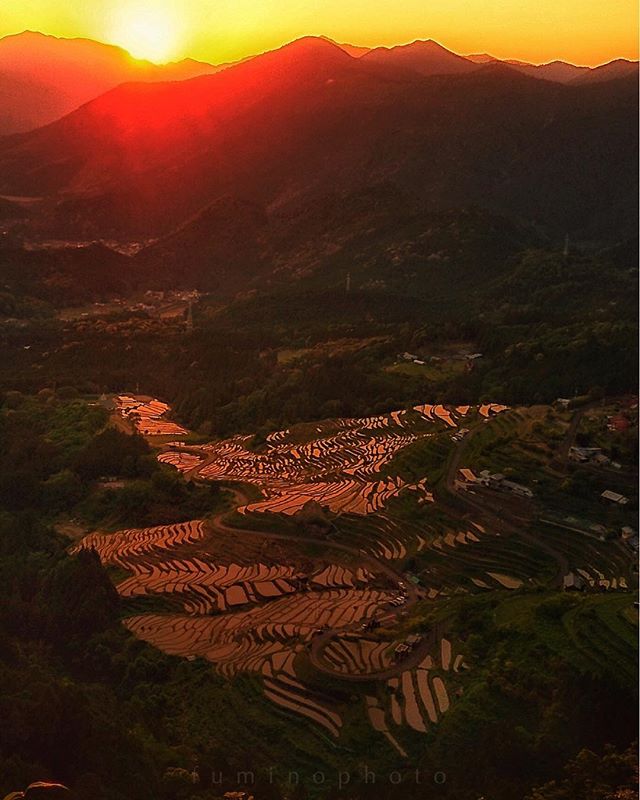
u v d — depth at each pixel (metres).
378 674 104.69
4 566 154.25
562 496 152.88
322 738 96.25
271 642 116.81
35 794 73.56
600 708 87.81
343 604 127.50
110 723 90.56
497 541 141.75
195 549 153.00
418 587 134.00
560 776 81.50
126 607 134.75
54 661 123.81
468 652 107.12
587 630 104.69
